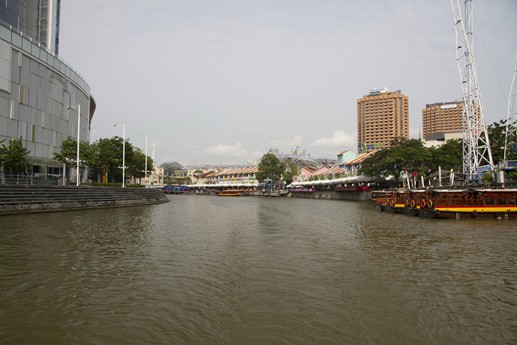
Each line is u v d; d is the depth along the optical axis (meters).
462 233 21.27
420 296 9.60
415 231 22.27
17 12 50.97
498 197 29.58
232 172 135.50
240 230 22.72
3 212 26.78
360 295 9.62
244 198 91.00
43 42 58.78
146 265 12.58
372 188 71.94
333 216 34.03
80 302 8.80
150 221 27.36
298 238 19.31
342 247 16.58
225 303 8.88
